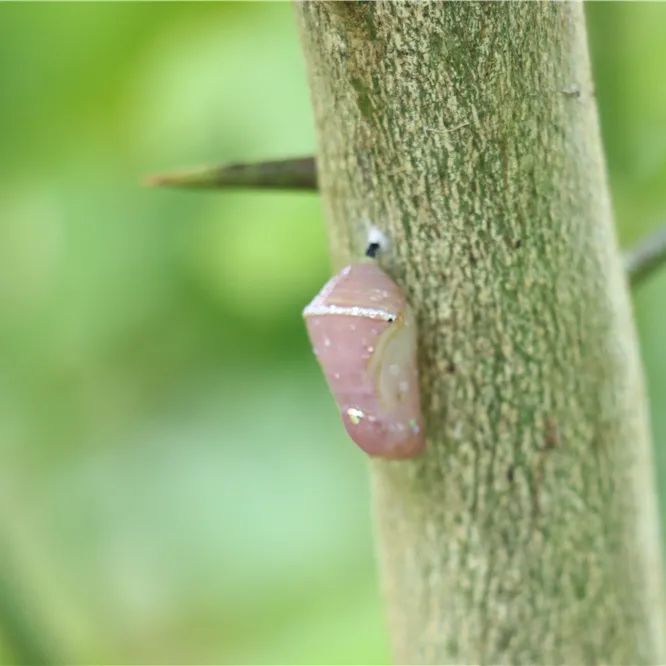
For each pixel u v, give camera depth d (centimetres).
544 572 24
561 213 23
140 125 34
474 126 23
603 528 24
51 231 36
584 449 24
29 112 33
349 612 34
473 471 24
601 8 29
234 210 35
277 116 32
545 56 23
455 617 24
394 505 24
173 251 36
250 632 36
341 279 23
